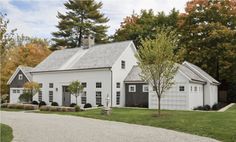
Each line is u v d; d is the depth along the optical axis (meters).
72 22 58.88
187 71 34.31
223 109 33.47
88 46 43.28
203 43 45.28
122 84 37.25
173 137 14.42
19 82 46.66
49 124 19.55
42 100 42.59
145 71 23.92
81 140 13.30
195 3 47.09
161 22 53.41
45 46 62.59
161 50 23.30
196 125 18.11
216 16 45.75
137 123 20.55
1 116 25.91
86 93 38.12
